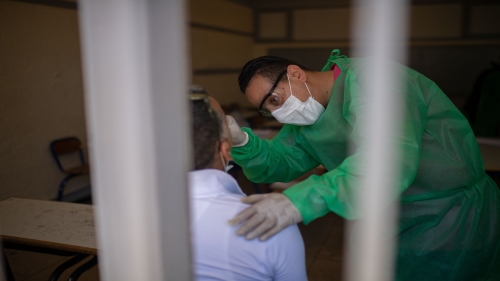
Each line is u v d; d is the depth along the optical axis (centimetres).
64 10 458
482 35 816
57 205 208
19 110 412
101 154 85
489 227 155
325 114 162
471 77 834
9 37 399
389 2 78
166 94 79
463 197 151
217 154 113
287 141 188
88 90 82
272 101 160
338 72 163
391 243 107
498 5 795
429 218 151
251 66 160
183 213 83
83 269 176
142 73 79
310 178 111
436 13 834
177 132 80
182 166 81
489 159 292
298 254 107
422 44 851
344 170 111
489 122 529
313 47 904
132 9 77
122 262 89
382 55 82
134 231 87
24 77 415
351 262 105
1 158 396
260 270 103
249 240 103
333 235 365
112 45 79
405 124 121
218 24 790
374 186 89
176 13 75
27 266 305
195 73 723
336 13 879
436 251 151
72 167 479
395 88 122
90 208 204
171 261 86
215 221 106
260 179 183
